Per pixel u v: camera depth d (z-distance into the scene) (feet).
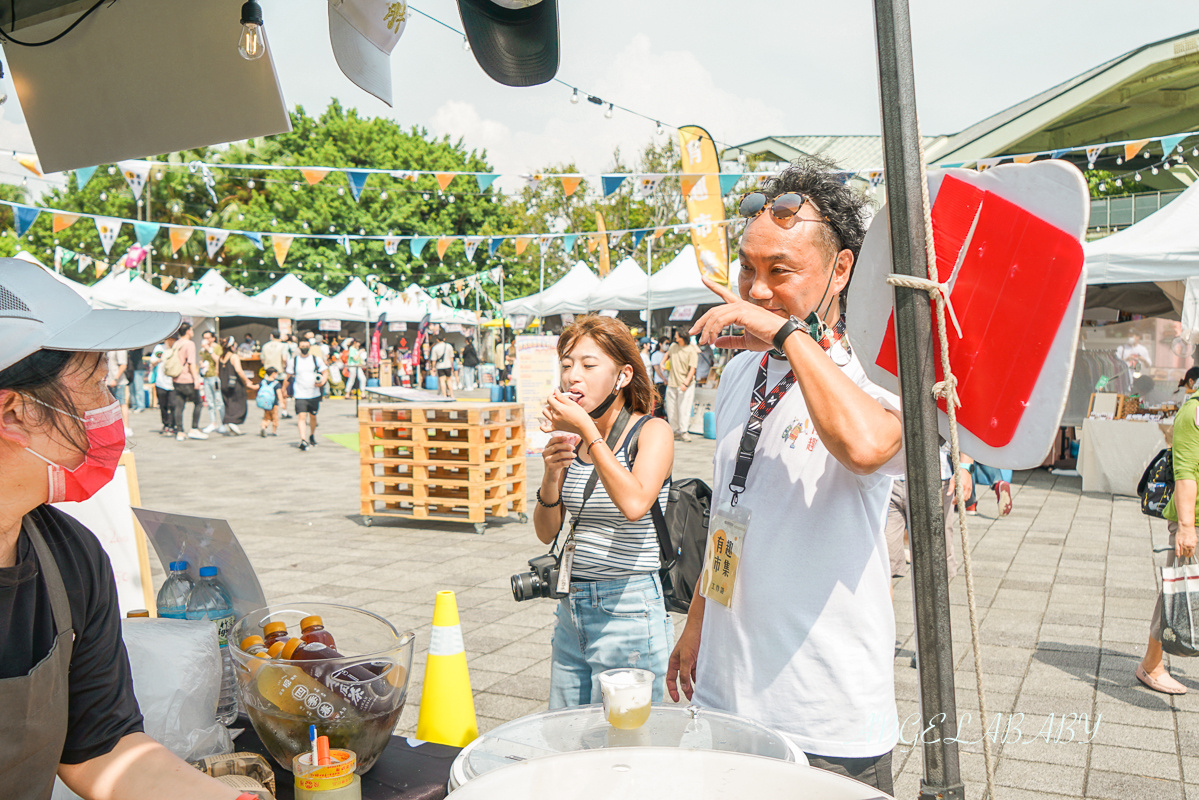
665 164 88.79
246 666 4.94
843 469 5.14
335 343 98.99
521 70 5.98
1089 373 37.42
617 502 7.11
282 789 4.99
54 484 3.63
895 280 3.47
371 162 122.52
